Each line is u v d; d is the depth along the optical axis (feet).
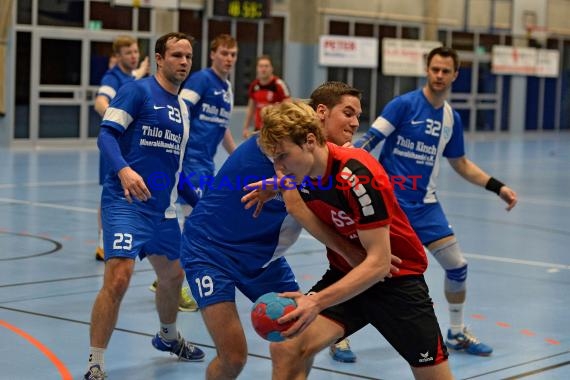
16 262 34.73
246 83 97.60
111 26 85.92
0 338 24.23
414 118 24.88
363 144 24.91
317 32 102.17
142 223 21.53
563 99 133.28
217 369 17.51
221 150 82.74
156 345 23.07
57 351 23.20
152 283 31.94
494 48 120.57
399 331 16.16
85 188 56.75
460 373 22.39
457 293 24.56
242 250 17.74
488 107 122.72
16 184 57.52
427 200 24.84
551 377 22.03
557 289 32.65
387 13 109.19
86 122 85.25
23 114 81.51
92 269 33.86
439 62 24.73
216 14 92.27
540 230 46.52
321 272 34.30
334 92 17.06
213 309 17.37
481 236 44.21
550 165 82.28
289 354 16.01
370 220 14.66
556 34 129.70
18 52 80.38
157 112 21.94
